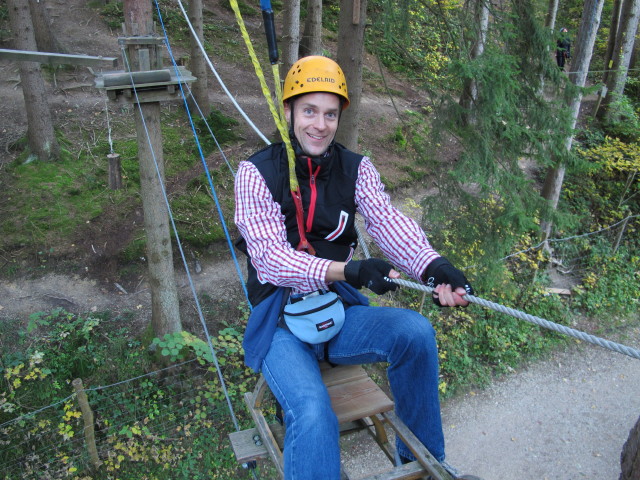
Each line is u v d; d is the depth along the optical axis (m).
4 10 12.95
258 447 2.60
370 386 2.53
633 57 18.06
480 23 7.72
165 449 7.18
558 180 11.07
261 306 2.37
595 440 8.73
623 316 11.44
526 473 8.15
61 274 8.45
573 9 19.64
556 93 8.28
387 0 7.60
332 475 1.93
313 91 2.17
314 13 11.62
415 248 2.22
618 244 12.34
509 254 11.00
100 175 9.75
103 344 7.75
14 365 7.20
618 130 15.27
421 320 2.29
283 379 2.15
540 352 10.29
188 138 11.01
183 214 9.55
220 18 15.83
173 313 7.51
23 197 9.03
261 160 2.26
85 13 14.38
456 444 8.53
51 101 11.05
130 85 5.86
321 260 2.08
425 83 7.96
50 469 6.73
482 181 7.44
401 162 12.57
